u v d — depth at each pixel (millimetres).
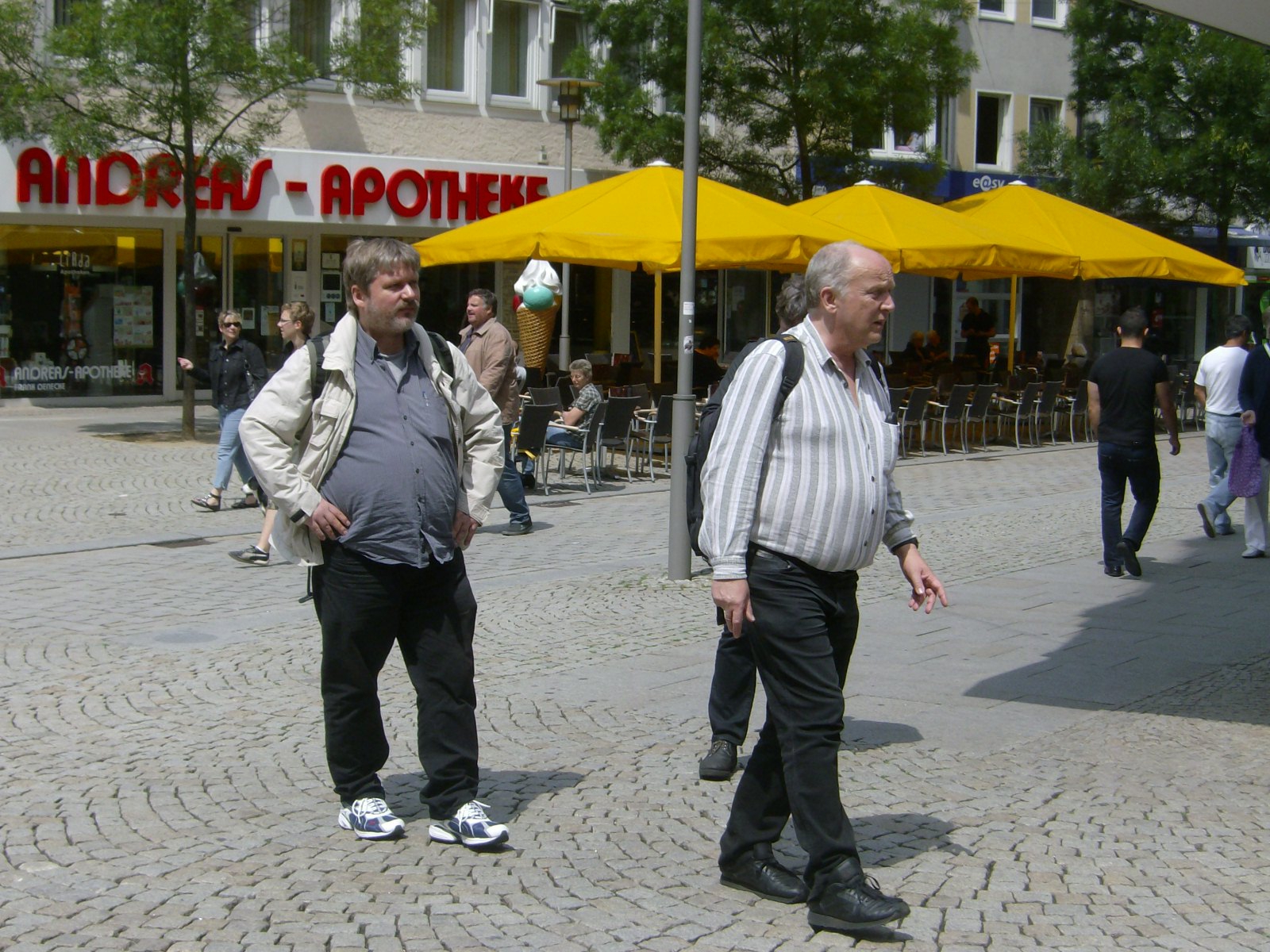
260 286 24828
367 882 4641
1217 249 34125
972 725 6688
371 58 19344
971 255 18734
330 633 4926
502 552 11438
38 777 5703
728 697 5805
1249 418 11195
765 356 4270
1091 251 21000
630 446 16688
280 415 4801
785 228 16391
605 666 7711
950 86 25047
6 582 9836
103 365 23312
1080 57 29547
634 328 28844
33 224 22125
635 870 4789
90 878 4645
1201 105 27641
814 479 4223
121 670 7477
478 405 5109
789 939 4258
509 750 6176
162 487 14773
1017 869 4848
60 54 17875
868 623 8953
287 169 23156
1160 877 4781
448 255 17000
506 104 26531
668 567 10352
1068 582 10445
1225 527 12844
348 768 5059
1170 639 8625
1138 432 10523
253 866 4762
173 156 18594
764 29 24047
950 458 19594
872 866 4863
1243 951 4207
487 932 4262
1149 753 6262
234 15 18062
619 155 25109
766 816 4543
